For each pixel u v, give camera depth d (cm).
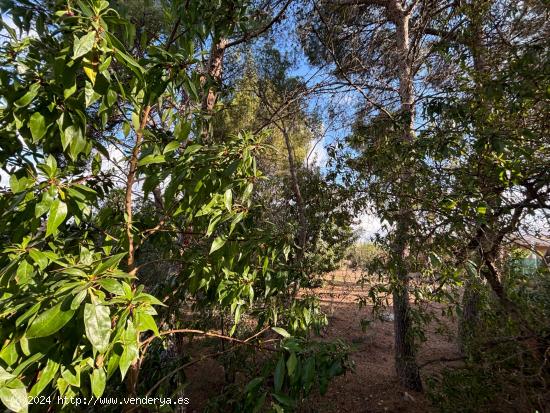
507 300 227
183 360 226
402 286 248
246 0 187
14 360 77
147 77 121
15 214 110
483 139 185
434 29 391
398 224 242
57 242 130
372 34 495
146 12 236
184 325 287
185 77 130
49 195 95
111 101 108
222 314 282
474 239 216
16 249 99
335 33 466
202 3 158
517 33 249
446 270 203
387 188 262
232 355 286
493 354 229
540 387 213
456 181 215
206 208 136
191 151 128
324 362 128
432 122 246
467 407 235
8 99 106
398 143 254
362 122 416
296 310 202
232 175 128
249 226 163
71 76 96
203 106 258
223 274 160
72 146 110
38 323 67
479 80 216
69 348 82
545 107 190
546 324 207
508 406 226
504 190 207
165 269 257
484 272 231
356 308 652
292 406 116
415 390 401
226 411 202
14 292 98
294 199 403
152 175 131
